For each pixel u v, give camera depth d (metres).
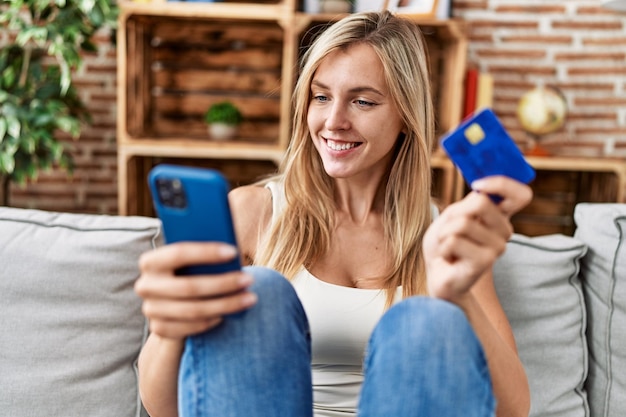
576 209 1.44
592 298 1.33
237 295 0.74
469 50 2.92
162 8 2.45
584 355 1.30
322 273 1.20
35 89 2.53
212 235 0.72
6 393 1.15
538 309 1.28
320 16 2.49
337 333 1.13
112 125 2.94
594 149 2.96
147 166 2.93
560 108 2.71
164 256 0.71
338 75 1.14
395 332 0.77
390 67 1.14
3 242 1.21
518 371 0.94
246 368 0.77
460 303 0.83
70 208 3.00
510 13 2.89
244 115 2.95
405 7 2.61
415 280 1.19
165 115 2.93
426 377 0.74
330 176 1.27
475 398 0.75
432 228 0.80
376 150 1.17
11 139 2.35
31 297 1.19
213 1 2.49
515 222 3.06
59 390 1.17
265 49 2.90
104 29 2.86
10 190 2.96
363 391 0.78
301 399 0.79
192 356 0.78
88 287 1.21
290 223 1.22
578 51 2.90
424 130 1.22
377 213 1.27
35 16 2.46
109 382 1.20
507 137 0.74
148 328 1.25
